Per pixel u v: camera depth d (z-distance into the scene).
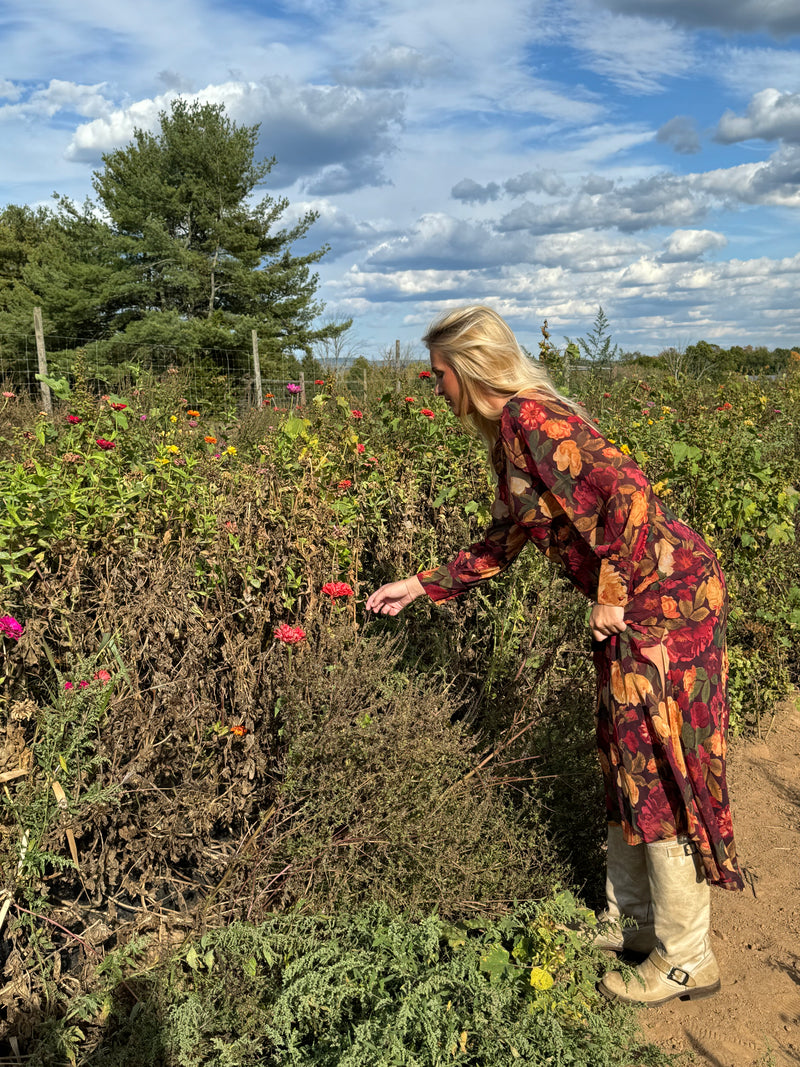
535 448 2.05
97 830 2.18
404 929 2.05
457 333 2.15
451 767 2.46
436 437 4.06
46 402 7.97
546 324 4.17
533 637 2.95
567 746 2.70
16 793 2.09
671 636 2.09
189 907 2.33
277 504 2.76
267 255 29.30
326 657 2.50
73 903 2.16
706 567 2.13
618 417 5.55
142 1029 1.91
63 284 26.25
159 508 2.79
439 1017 1.83
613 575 2.01
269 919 2.17
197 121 28.45
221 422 6.39
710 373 10.14
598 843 2.69
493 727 2.86
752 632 3.98
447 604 3.12
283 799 2.33
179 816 2.26
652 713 2.09
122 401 4.20
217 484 3.28
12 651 2.13
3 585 2.19
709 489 3.88
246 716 2.45
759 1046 2.15
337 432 3.86
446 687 2.82
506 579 3.14
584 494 2.03
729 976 2.42
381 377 8.85
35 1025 1.94
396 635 3.02
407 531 3.24
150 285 27.05
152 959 2.14
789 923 2.66
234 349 23.83
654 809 2.13
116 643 2.28
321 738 2.24
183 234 28.73
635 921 2.33
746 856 3.01
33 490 2.36
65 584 2.30
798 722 4.04
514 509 2.18
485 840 2.45
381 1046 1.76
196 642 2.40
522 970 2.01
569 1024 1.98
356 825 2.22
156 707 2.29
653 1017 2.26
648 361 10.45
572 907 2.13
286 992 1.89
